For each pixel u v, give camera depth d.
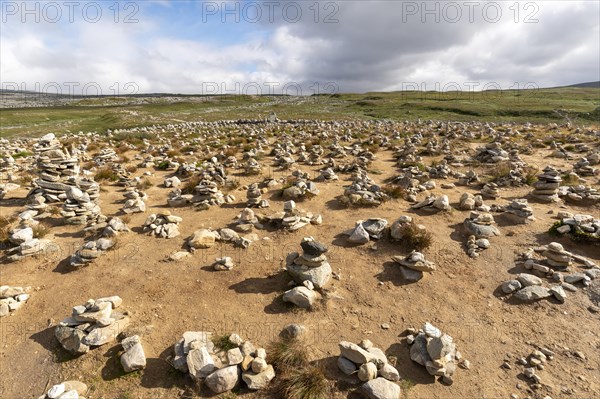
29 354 9.14
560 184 20.98
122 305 10.82
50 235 15.50
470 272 12.34
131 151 38.16
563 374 8.31
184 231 15.89
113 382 8.26
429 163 28.80
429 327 9.18
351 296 11.26
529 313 10.31
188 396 7.86
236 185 22.12
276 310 10.62
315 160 29.28
